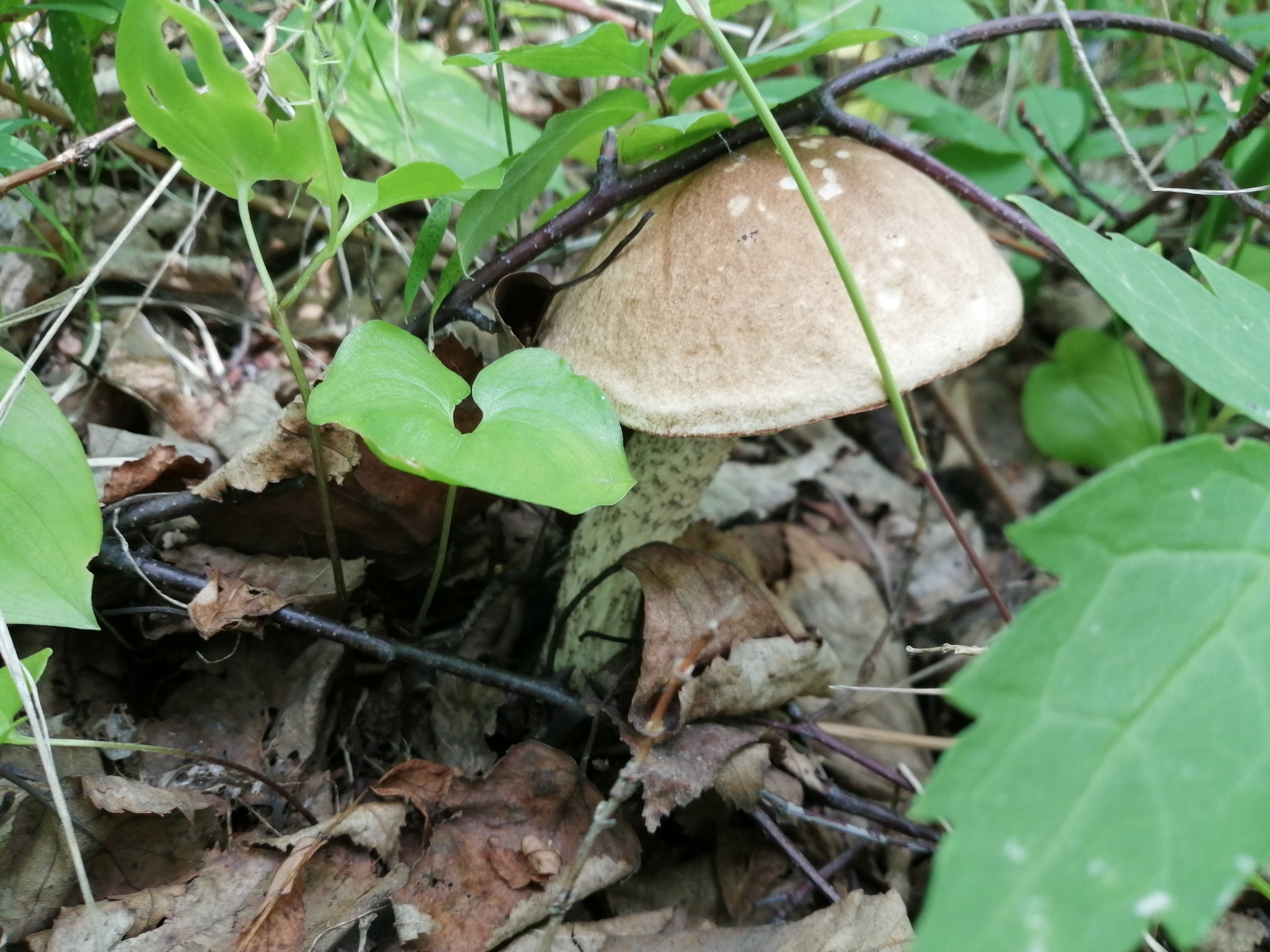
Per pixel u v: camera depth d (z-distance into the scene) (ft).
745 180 0.50
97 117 0.64
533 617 0.69
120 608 0.57
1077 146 0.79
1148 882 0.25
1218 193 0.58
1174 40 0.65
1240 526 0.29
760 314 0.46
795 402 0.45
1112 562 0.28
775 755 0.58
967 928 0.24
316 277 0.80
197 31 0.37
